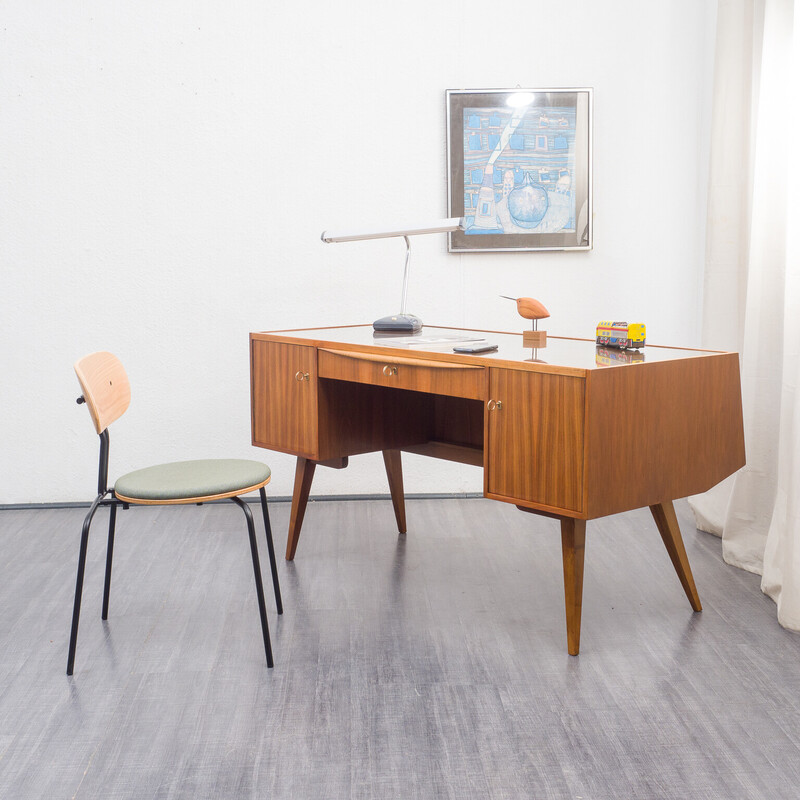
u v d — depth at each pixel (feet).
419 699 6.37
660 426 6.90
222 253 11.16
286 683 6.62
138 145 10.89
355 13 10.88
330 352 8.36
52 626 7.63
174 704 6.31
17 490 11.32
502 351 7.54
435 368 7.48
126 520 10.69
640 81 11.15
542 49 11.03
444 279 11.38
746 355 8.90
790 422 7.84
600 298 11.49
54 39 10.65
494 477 7.14
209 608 8.01
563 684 6.57
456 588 8.46
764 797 5.18
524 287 11.42
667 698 6.35
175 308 11.21
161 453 11.46
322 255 11.27
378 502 11.50
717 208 9.59
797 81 7.74
